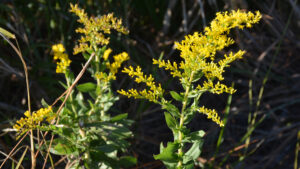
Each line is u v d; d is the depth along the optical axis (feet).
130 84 8.02
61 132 4.59
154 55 9.00
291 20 10.19
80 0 8.73
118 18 8.31
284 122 8.73
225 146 8.13
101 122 4.58
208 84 4.51
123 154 6.97
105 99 4.52
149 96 4.56
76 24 8.18
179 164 4.89
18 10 8.87
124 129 4.58
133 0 9.58
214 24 4.45
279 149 7.89
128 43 8.73
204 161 7.36
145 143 7.84
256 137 8.29
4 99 7.98
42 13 9.23
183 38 9.27
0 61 7.70
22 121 4.35
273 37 10.29
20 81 8.00
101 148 4.71
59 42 8.66
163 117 8.41
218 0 8.89
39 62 8.31
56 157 6.96
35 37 9.05
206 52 4.34
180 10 10.09
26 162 6.82
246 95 9.02
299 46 9.84
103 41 4.48
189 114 4.69
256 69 9.25
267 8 9.40
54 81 8.01
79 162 4.89
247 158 8.02
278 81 9.52
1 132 6.90
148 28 9.87
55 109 4.77
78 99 4.76
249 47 9.66
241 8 8.75
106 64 4.27
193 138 4.76
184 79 4.63
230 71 9.27
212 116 4.61
